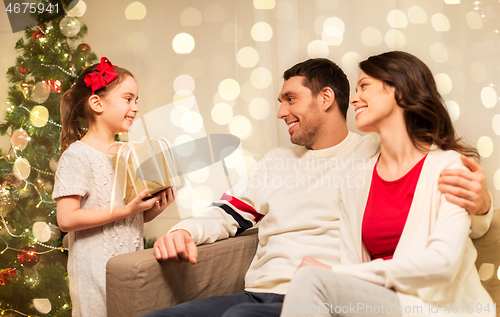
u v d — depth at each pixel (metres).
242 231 1.19
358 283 0.69
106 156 1.13
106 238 1.09
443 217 0.73
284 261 0.98
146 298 0.89
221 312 0.89
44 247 2.01
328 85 1.08
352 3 1.45
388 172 0.90
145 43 2.30
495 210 0.97
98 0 2.40
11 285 1.83
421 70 0.88
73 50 1.97
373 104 0.88
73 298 1.11
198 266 1.01
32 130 1.91
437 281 0.67
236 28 1.75
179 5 2.20
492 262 0.92
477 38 1.18
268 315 0.81
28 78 1.91
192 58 2.18
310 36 1.55
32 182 1.98
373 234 0.88
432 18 1.25
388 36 1.36
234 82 2.09
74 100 1.22
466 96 1.19
